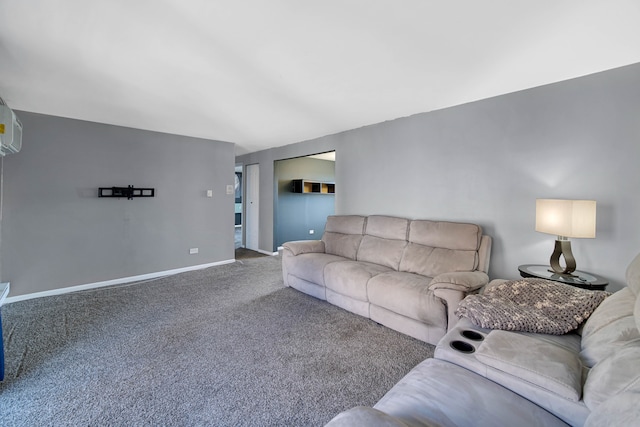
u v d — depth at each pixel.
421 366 1.38
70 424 1.48
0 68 2.25
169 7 1.56
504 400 1.11
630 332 1.15
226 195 5.03
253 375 1.90
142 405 1.62
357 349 2.22
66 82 2.51
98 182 3.74
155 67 2.24
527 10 1.56
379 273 2.86
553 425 1.02
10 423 1.48
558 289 1.78
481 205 2.89
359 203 4.02
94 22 1.69
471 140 2.96
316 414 1.56
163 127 4.01
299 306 3.08
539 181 2.54
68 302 3.18
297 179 6.13
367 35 1.81
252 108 3.20
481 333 1.58
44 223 3.38
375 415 0.81
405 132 3.49
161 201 4.29
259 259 5.36
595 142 2.27
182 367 1.98
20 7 1.55
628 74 2.13
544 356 1.21
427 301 2.25
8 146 2.18
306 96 2.84
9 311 2.92
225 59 2.12
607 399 0.88
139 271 4.09
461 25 1.71
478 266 2.66
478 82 2.48
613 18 1.61
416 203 3.40
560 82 2.42
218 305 3.10
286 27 1.74
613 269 2.20
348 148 4.16
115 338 2.37
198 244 4.70
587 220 2.06
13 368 1.96
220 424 1.49
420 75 2.36
